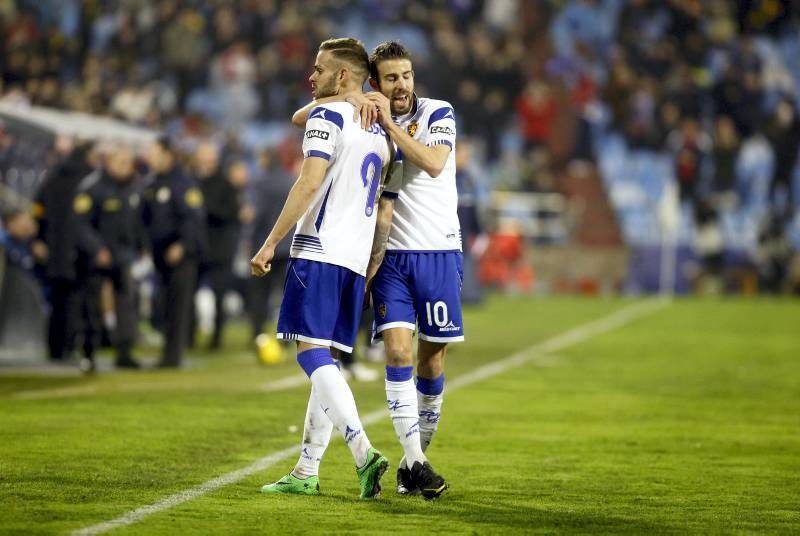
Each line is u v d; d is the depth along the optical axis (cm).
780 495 2284
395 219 2255
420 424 2339
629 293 9519
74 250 4406
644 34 11162
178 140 7975
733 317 7269
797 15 11594
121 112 8444
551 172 10594
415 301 2259
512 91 10438
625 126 10544
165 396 3631
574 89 10719
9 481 2275
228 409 3359
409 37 10912
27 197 4962
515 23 11306
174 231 4450
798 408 3594
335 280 2162
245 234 6612
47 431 2902
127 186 4456
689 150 9912
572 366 4684
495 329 6312
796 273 9475
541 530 1955
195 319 5372
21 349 4728
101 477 2333
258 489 2248
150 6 10131
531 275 9488
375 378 4153
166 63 9925
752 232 9875
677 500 2228
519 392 3878
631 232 10131
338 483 2331
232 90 9762
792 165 10262
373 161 2188
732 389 4038
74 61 9912
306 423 2219
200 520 1975
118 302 4481
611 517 2067
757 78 10594
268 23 10244
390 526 1961
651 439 2972
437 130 2225
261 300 5388
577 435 3023
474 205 5450
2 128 4741
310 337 2166
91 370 4306
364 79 2222
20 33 9300
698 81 10925
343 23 10856
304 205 2111
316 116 2153
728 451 2808
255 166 8575
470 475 2458
